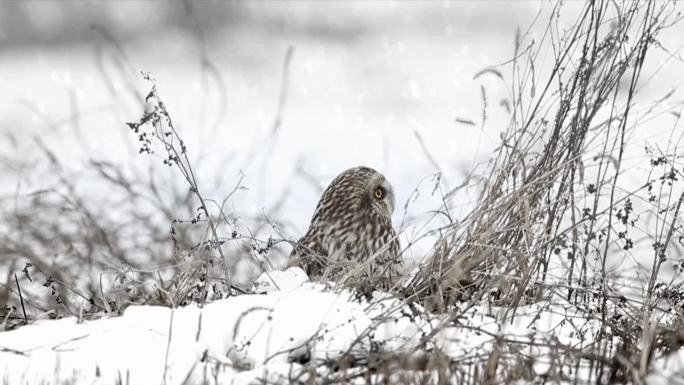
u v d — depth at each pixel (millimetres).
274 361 10070
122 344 10273
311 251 12883
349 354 9789
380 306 10898
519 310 11797
